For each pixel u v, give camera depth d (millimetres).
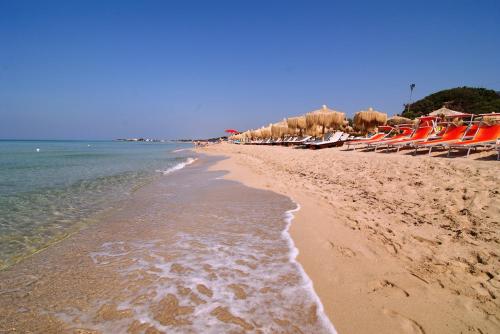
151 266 2914
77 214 4973
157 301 2299
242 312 2129
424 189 4895
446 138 8969
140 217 4695
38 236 3891
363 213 4270
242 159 16562
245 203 5477
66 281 2650
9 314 2174
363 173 6898
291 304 2215
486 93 44500
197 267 2867
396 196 4859
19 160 17797
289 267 2816
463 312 2033
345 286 2438
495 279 2381
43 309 2230
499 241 2957
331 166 8711
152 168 13258
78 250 3369
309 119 20172
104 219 4633
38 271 2857
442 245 3031
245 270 2779
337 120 19516
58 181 8820
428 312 2053
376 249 3082
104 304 2277
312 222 4117
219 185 7711
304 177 7941
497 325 1889
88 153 28156
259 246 3354
